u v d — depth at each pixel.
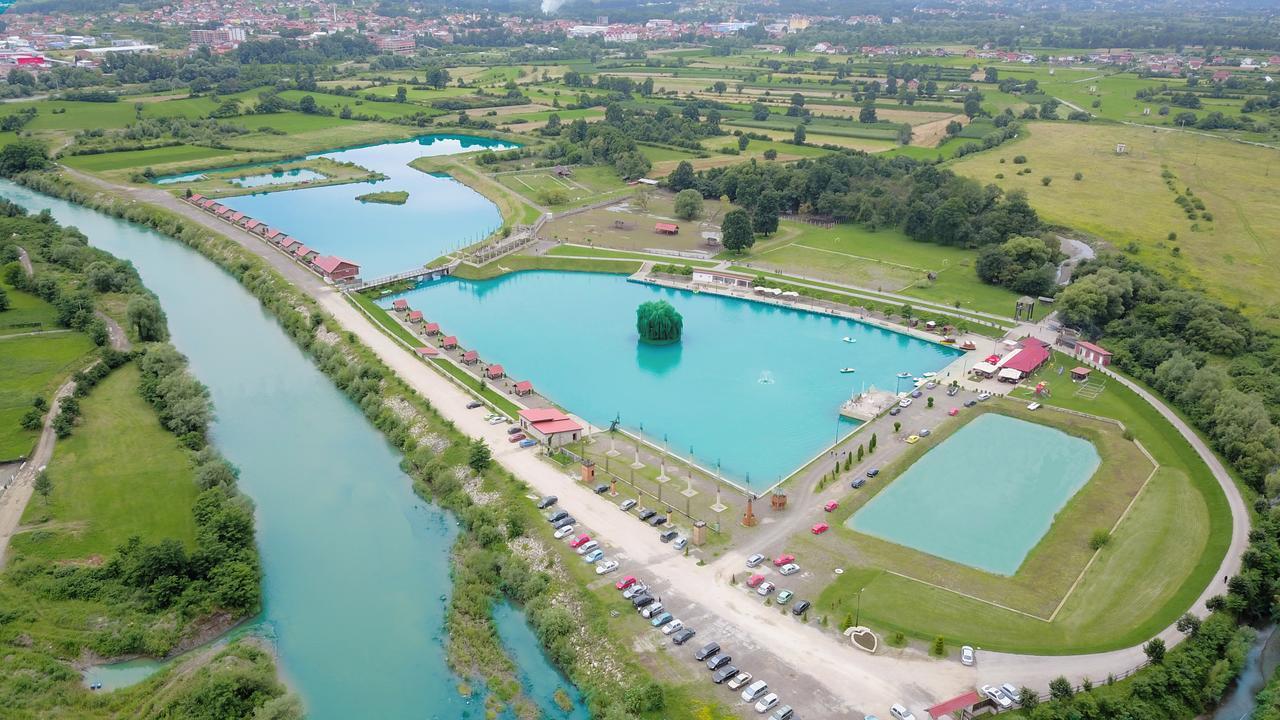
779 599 142.25
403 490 184.25
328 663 135.62
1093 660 129.75
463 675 133.50
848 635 134.88
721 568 151.38
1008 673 127.25
